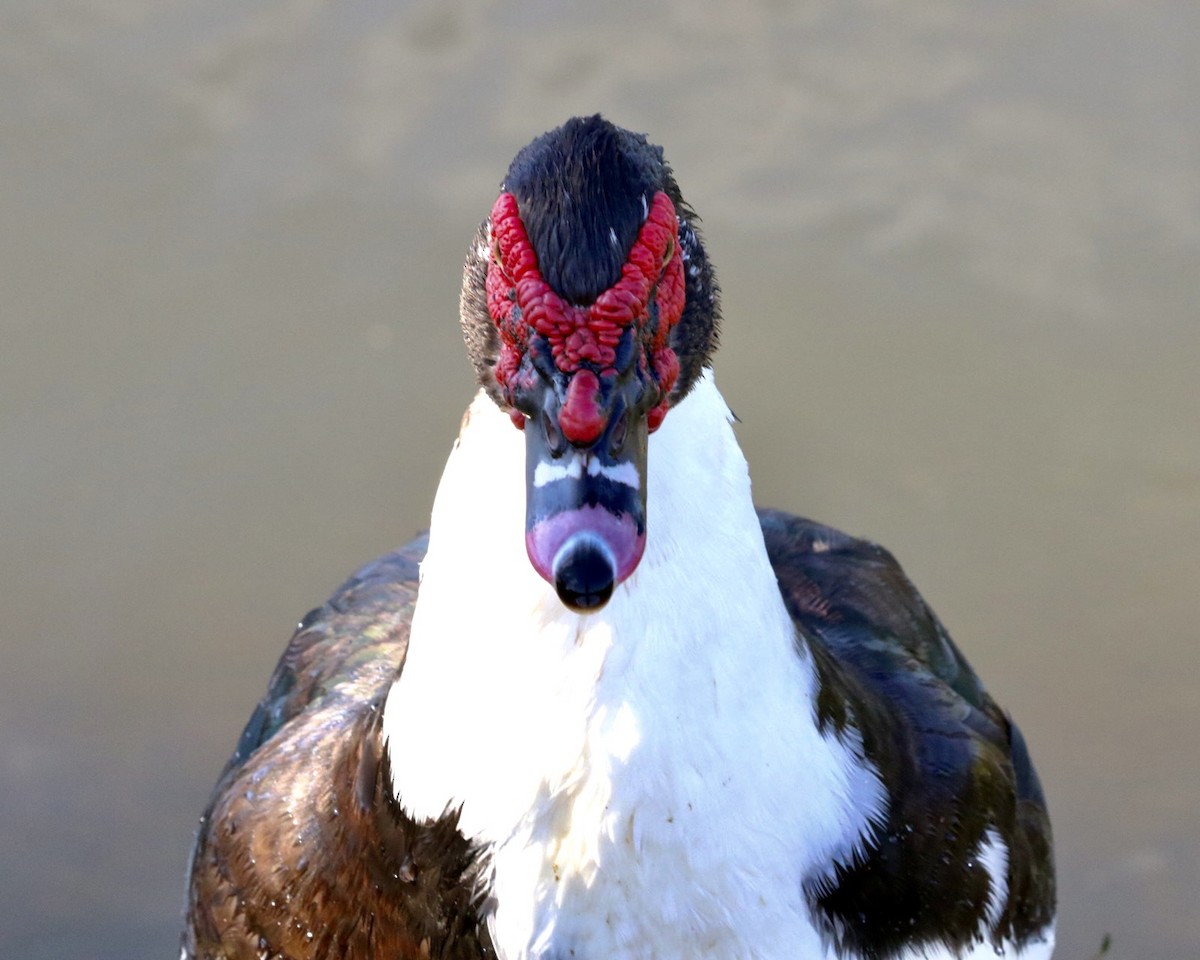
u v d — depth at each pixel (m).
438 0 14.70
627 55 14.20
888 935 5.73
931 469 11.30
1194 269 12.45
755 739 5.27
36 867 9.27
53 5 14.75
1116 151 13.25
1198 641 10.30
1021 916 6.58
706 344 5.36
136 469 11.54
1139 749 9.74
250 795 6.42
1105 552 10.81
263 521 11.21
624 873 5.32
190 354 12.23
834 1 14.59
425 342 12.25
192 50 14.38
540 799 5.31
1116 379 11.80
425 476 11.45
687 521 5.18
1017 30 14.24
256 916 6.15
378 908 5.75
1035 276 12.45
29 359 12.20
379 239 12.93
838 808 5.54
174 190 13.34
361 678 7.01
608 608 5.14
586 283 4.92
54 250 12.91
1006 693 10.01
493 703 5.29
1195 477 11.17
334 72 14.17
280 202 13.22
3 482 11.44
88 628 10.59
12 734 9.95
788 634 5.47
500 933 5.50
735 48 14.21
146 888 9.19
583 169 5.00
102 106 13.94
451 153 13.50
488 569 5.26
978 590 10.62
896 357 11.96
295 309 12.49
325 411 11.84
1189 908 8.99
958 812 6.06
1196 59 13.87
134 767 9.77
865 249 12.67
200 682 10.23
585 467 4.84
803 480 11.23
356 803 5.79
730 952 5.45
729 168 13.22
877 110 13.66
